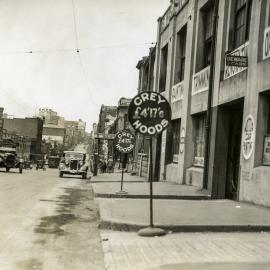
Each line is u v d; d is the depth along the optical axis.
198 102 19.97
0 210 11.79
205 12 21.02
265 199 12.60
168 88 25.98
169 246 7.71
